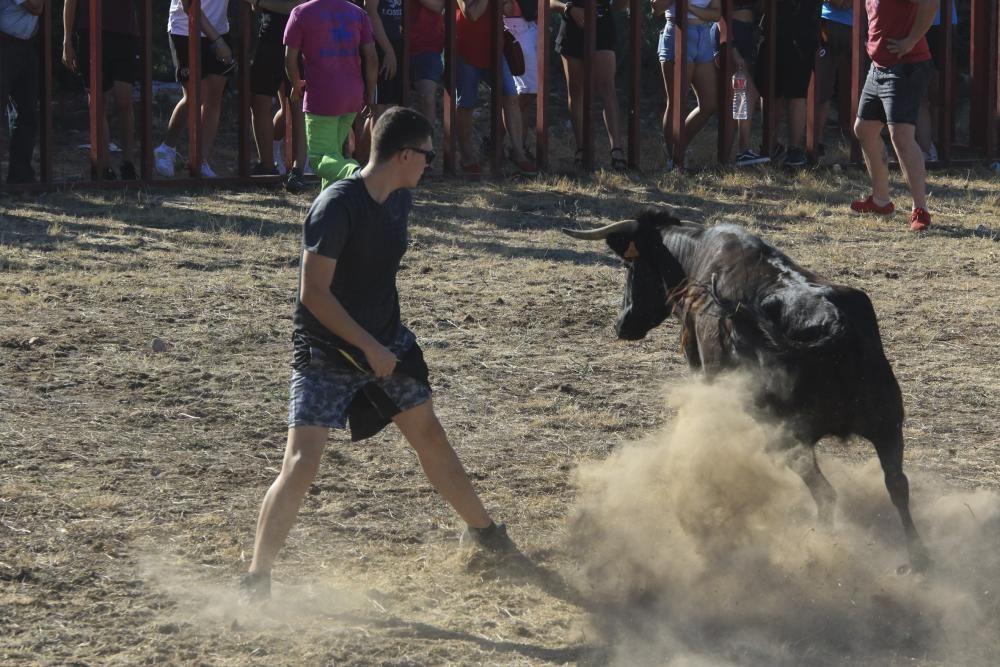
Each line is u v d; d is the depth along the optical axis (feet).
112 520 34.88
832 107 121.19
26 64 76.54
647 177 89.61
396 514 36.35
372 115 82.23
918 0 74.59
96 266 62.49
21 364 48.32
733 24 92.94
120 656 27.17
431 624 29.50
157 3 109.70
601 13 90.53
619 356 52.90
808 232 76.74
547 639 29.07
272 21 81.97
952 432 44.55
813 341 32.22
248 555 32.50
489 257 68.33
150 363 49.16
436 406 46.03
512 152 90.84
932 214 82.89
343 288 29.60
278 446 41.47
